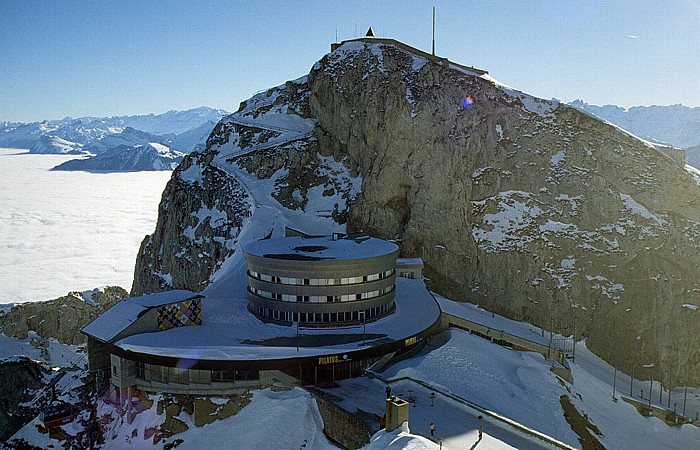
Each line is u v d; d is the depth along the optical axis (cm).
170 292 9206
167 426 7644
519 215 12669
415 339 8419
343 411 6544
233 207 14300
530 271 12075
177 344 7894
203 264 13788
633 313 11475
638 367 11106
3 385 11406
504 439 5812
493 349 9181
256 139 16488
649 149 13400
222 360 7431
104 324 8388
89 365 8762
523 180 13088
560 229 12419
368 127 14438
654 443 8244
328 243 9875
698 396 10600
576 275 11894
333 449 6550
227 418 7506
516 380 8088
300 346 7819
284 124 16712
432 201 12788
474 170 13200
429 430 5981
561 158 13312
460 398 6788
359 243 9869
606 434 7744
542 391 7988
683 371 11125
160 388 7825
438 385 7256
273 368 7438
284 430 6906
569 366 9731
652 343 11250
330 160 15612
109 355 8950
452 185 12775
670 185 12838
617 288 11744
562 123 13800
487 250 12319
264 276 8906
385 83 14762
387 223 13388
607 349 11344
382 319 9088
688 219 12494
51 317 13850
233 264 11738
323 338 8194
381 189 13462
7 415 10962
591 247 12138
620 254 12000
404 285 11288
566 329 11662
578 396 8631
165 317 8481
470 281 12381
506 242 12338
